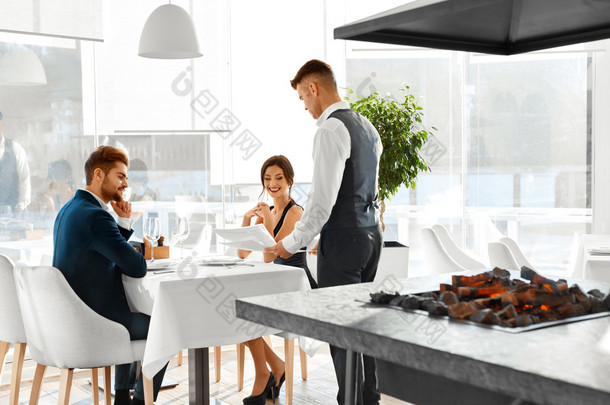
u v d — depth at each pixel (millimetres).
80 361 2867
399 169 5172
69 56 5082
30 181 4949
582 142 6316
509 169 6492
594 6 2252
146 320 3129
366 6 6027
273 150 5875
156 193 5480
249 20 5723
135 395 3287
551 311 1648
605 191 6227
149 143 5426
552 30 2652
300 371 4391
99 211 3033
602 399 1067
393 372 1827
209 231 4852
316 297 1982
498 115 6484
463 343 1390
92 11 4938
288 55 5879
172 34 4125
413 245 6500
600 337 1432
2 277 3211
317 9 5965
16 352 3311
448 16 2387
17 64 4883
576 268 5148
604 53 6164
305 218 2889
